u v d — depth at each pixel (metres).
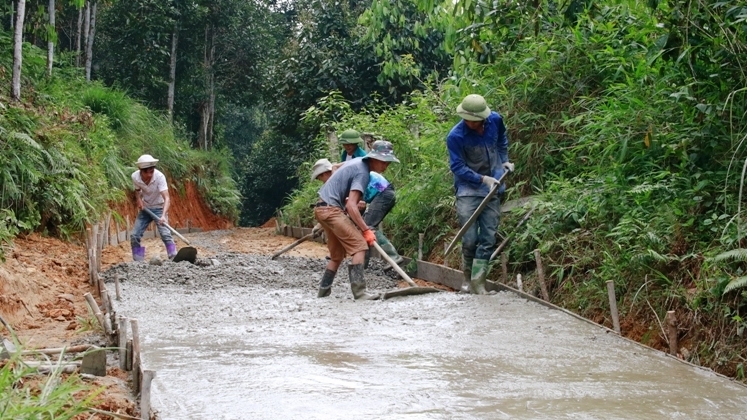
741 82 6.52
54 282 8.96
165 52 25.14
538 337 5.82
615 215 7.25
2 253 8.79
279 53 29.33
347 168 8.10
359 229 8.16
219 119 32.72
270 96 24.45
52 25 17.20
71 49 24.03
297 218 17.67
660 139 7.14
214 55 29.17
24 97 14.63
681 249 6.28
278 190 34.19
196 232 21.69
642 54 8.23
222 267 10.20
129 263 10.32
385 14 12.60
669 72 7.27
